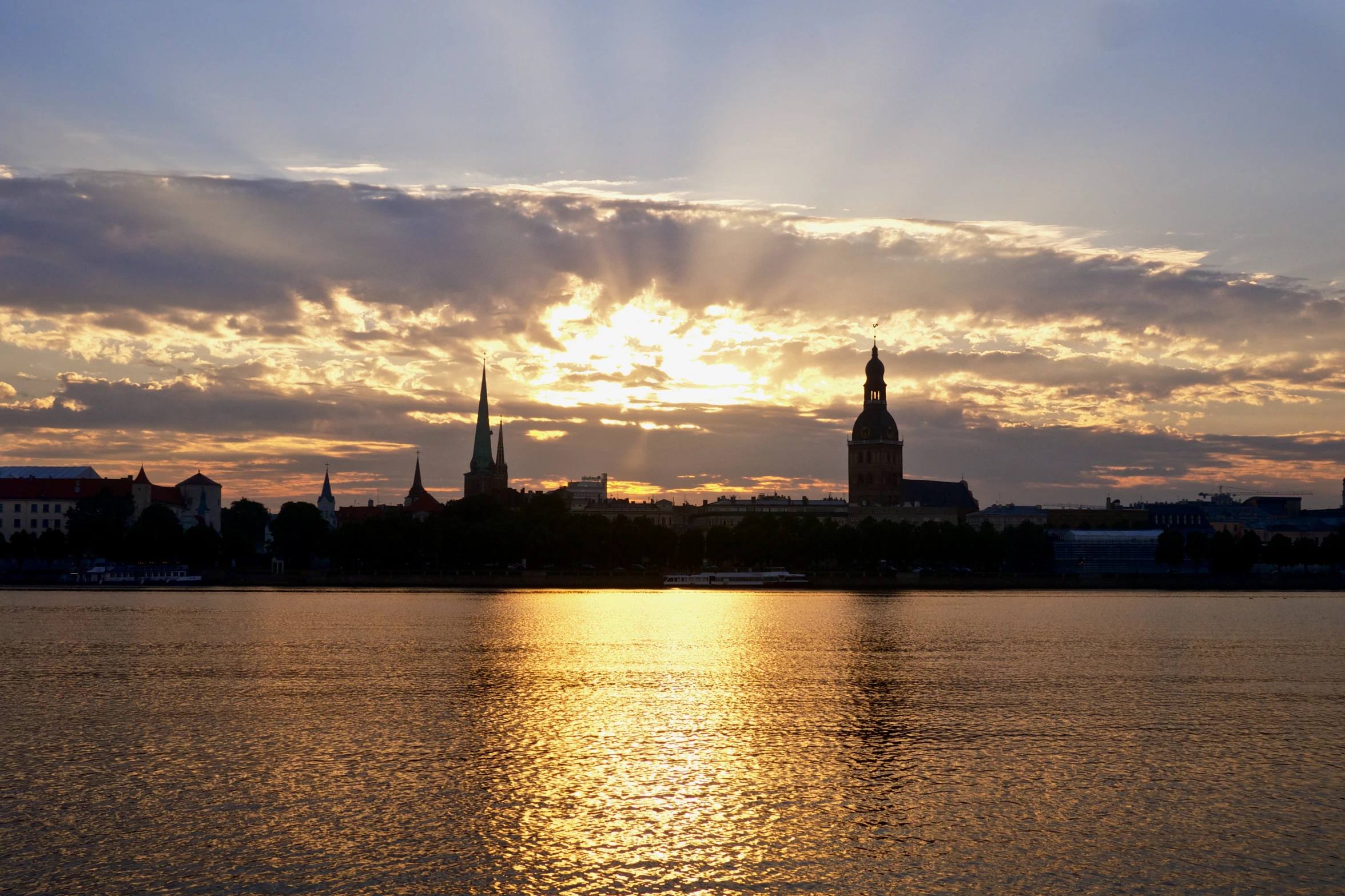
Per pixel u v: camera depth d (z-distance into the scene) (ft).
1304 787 242.58
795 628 602.44
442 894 182.50
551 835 209.05
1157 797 235.20
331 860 195.72
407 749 273.33
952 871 193.16
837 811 223.92
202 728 297.33
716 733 295.28
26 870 190.80
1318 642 545.85
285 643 504.02
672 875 190.49
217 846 201.77
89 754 266.36
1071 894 184.65
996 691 370.12
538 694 358.43
